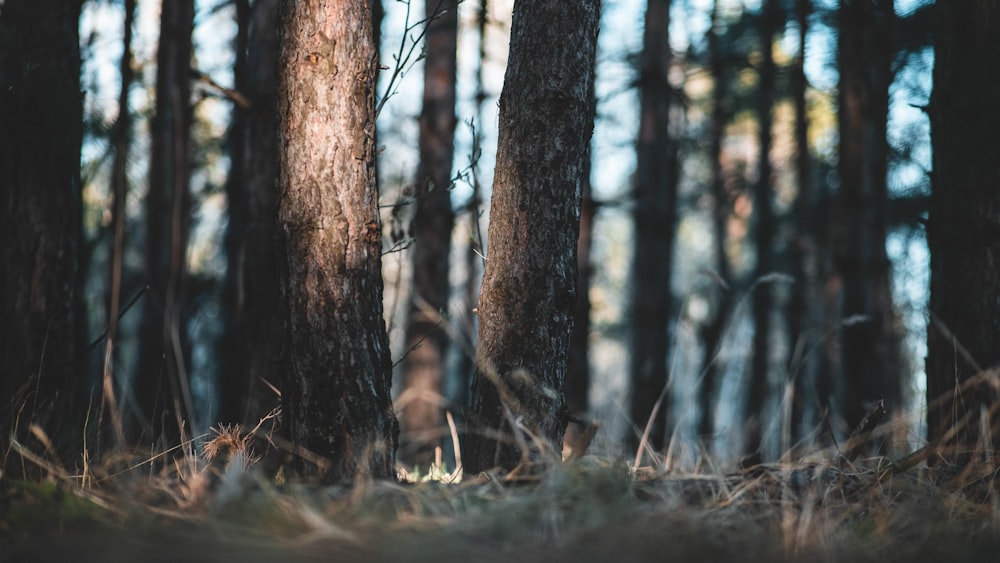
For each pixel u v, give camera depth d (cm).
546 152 377
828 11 1070
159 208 962
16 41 458
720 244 1577
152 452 377
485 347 380
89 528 276
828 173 1317
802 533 274
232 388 700
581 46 384
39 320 466
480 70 1000
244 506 284
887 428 391
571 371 927
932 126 496
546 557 251
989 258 457
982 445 414
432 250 939
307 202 348
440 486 329
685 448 430
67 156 483
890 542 288
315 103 349
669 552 256
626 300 1995
